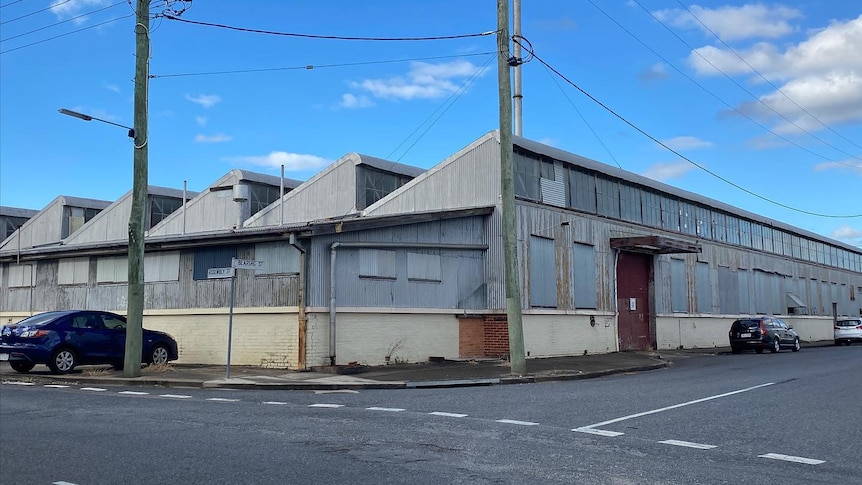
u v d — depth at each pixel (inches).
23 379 647.1
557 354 957.2
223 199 1190.3
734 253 1567.4
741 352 1259.2
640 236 1097.4
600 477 263.9
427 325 818.8
